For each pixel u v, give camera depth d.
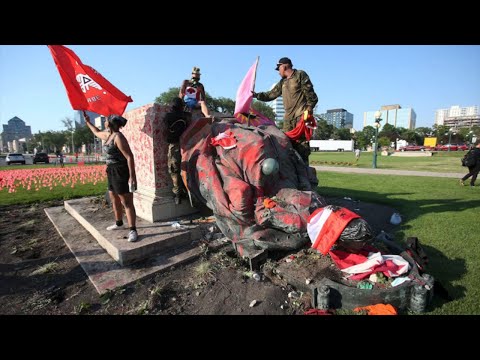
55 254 4.46
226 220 4.23
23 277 3.79
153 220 5.05
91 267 3.87
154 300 3.22
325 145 75.62
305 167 5.28
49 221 6.38
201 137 4.81
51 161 44.69
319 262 3.73
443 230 5.46
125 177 4.12
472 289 3.35
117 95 4.98
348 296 3.02
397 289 2.94
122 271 3.75
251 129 4.72
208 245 4.49
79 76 4.75
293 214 3.79
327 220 3.29
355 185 12.02
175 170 4.98
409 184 12.16
